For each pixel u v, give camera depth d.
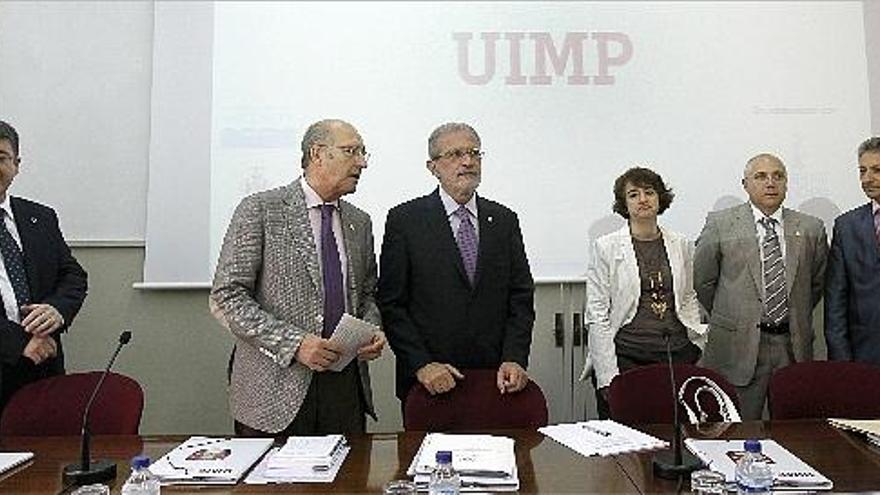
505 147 3.38
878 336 2.75
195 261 3.30
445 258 2.45
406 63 3.38
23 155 3.35
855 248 2.83
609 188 3.38
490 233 2.51
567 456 1.73
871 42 3.41
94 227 3.35
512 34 3.41
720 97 3.40
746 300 2.91
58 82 3.38
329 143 2.17
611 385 2.31
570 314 3.37
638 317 2.72
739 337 2.92
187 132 3.33
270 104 3.35
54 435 2.18
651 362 2.68
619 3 3.42
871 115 3.39
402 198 3.34
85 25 3.39
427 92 3.38
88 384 2.23
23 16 3.38
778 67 3.40
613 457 1.72
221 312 2.08
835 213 3.37
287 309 2.13
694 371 2.33
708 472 1.53
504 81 3.40
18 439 1.98
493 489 1.48
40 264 2.59
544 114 3.39
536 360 3.36
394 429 3.32
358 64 3.38
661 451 1.75
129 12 3.40
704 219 3.36
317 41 3.38
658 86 3.40
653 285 2.72
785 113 3.39
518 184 3.37
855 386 2.34
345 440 1.88
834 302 2.87
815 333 3.28
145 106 3.38
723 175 3.38
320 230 2.22
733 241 2.94
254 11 3.37
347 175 2.18
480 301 2.47
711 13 3.42
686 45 3.41
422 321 2.45
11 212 2.59
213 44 3.35
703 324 2.78
